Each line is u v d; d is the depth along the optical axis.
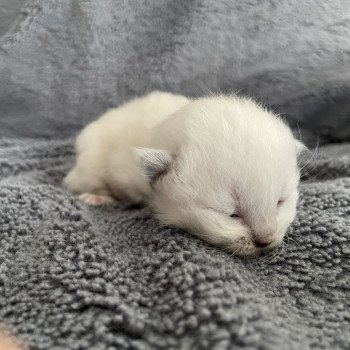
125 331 0.06
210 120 0.09
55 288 0.07
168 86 0.15
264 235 0.09
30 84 0.15
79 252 0.08
